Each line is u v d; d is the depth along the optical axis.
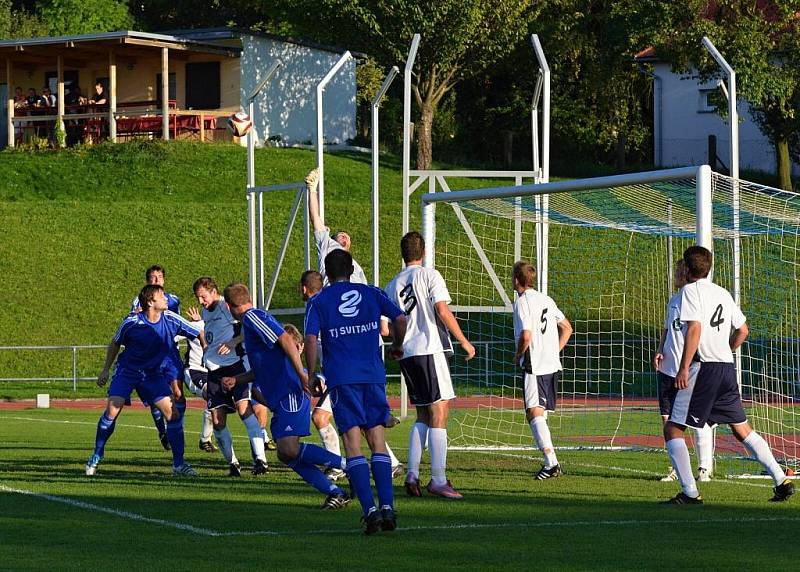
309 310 18.36
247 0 113.00
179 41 90.62
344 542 16.89
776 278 46.91
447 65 88.88
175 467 26.03
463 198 31.36
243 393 25.95
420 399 22.41
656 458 30.42
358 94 107.56
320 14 89.38
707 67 81.06
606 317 60.38
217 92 96.25
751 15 79.75
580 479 25.56
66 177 83.31
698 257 21.80
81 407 50.19
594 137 107.19
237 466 25.91
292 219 40.06
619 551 16.23
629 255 64.25
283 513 19.84
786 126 84.12
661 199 30.59
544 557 15.74
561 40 99.25
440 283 22.50
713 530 18.20
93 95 99.50
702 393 21.44
